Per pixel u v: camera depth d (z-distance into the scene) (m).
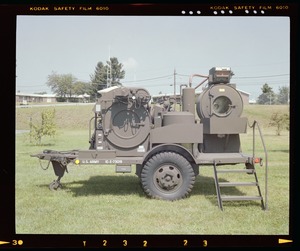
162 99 7.00
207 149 6.76
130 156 6.23
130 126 6.25
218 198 5.52
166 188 5.86
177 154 5.88
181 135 6.05
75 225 4.73
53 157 6.38
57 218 4.98
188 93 6.77
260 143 11.55
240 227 4.70
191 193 6.43
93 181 7.51
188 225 4.75
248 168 6.31
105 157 6.01
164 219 5.00
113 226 4.70
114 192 6.50
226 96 6.50
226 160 5.97
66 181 7.47
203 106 6.54
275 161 9.03
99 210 5.36
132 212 5.28
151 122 6.38
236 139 6.76
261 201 5.54
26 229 4.56
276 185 6.94
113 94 6.21
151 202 5.73
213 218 5.05
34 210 5.36
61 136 14.04
